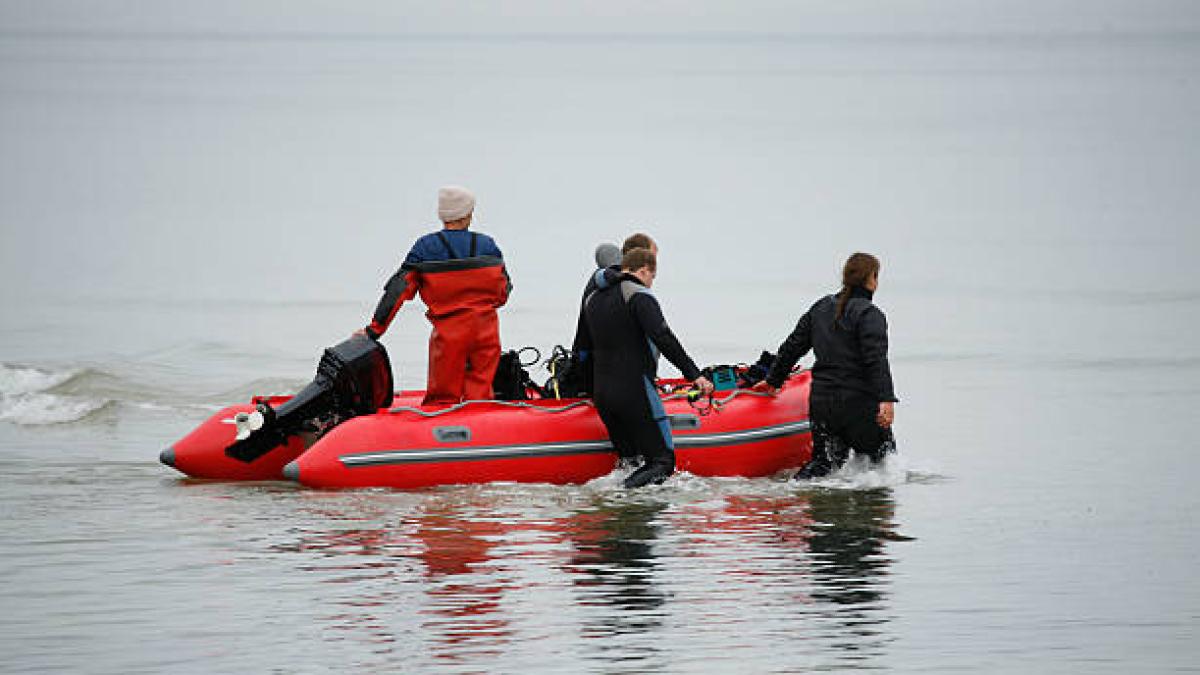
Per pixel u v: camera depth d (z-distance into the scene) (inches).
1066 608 1056.8
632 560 1178.0
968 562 1183.6
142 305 3302.2
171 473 1553.9
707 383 1487.5
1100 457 1692.9
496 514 1343.5
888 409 1513.3
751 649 954.7
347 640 968.9
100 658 932.6
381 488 1448.1
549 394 1605.6
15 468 1579.7
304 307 3312.0
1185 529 1311.5
